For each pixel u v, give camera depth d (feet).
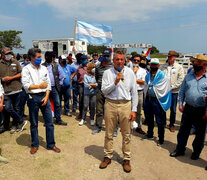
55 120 18.72
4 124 15.67
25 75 11.32
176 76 16.48
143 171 10.97
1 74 14.35
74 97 21.66
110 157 11.30
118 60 9.63
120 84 9.89
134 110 10.19
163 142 14.40
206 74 11.31
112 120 10.51
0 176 9.79
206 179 10.39
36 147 12.37
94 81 17.19
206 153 13.24
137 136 15.81
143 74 15.84
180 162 12.05
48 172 10.41
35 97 11.55
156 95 13.51
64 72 19.07
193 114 11.83
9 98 14.67
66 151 12.71
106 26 23.31
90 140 14.56
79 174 10.41
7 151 12.30
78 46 66.69
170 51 16.80
